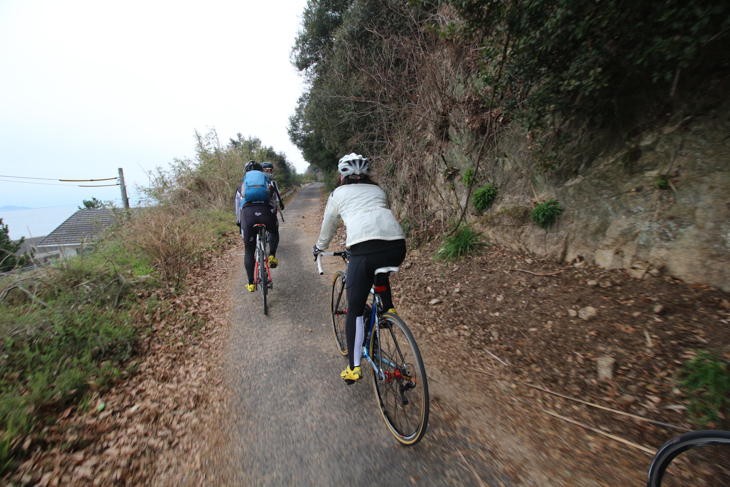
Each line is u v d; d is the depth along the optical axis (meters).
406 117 7.01
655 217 3.41
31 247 4.29
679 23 2.38
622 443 2.19
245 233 4.43
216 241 7.94
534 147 4.37
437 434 2.35
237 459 2.18
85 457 2.12
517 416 2.50
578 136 4.11
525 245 4.70
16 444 2.05
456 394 2.78
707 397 2.24
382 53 7.80
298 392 2.87
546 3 2.97
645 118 3.55
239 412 2.63
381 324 2.54
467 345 3.49
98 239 6.16
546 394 2.71
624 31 2.79
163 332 3.77
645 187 3.52
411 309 4.35
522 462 2.10
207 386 2.95
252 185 4.56
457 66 5.86
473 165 5.67
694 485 1.81
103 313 3.73
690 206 3.17
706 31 2.38
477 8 3.66
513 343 3.36
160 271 5.30
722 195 2.96
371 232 2.37
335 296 3.60
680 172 3.27
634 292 3.32
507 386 2.85
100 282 4.32
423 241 6.25
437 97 6.04
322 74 12.72
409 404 2.31
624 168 3.71
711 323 2.68
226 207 12.16
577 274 3.91
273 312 4.46
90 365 2.90
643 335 2.88
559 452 2.16
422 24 6.59
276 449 2.26
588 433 2.30
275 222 4.64
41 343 3.00
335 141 12.11
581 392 2.66
